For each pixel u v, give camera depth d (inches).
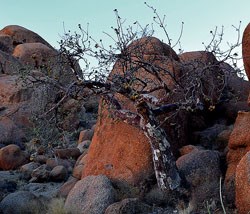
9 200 450.9
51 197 479.8
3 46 1275.8
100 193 404.8
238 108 559.2
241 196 319.3
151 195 399.2
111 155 471.8
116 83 412.5
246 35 396.5
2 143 765.3
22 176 604.4
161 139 396.5
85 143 703.1
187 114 512.4
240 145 402.3
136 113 418.0
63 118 534.6
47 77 431.2
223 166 420.8
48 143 474.9
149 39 454.6
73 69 423.8
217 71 501.4
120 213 362.9
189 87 417.1
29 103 848.3
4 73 1042.1
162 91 477.4
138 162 445.7
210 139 504.7
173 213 366.0
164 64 477.1
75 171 546.3
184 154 469.1
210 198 371.2
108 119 503.8
